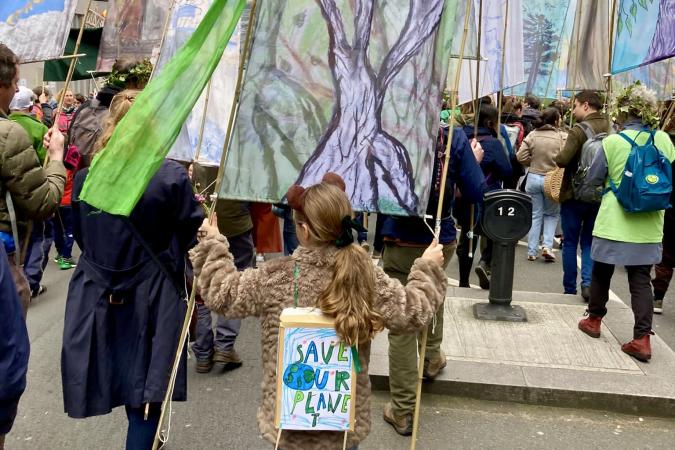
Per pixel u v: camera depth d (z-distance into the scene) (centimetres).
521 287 717
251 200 283
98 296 289
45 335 543
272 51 284
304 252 236
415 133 285
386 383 445
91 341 289
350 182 287
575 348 484
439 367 434
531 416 415
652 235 458
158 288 293
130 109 254
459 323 528
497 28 530
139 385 291
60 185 323
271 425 236
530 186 805
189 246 299
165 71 257
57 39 365
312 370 226
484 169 564
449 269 809
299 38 285
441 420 407
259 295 236
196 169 480
